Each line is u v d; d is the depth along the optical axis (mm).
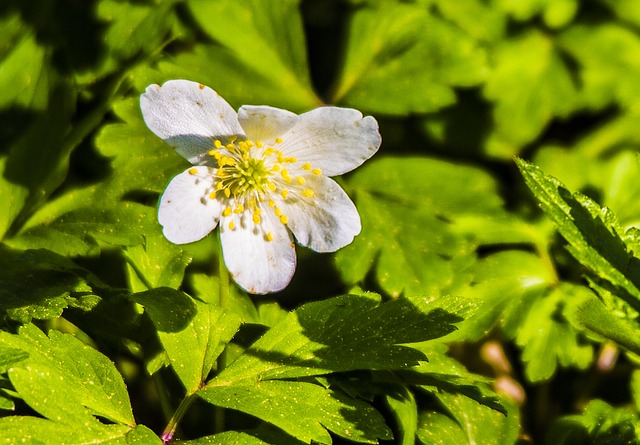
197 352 353
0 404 338
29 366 339
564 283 394
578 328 377
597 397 399
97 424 342
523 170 362
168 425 348
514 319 388
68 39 407
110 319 364
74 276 359
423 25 414
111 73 404
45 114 391
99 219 374
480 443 364
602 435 367
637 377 375
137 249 372
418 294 388
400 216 399
